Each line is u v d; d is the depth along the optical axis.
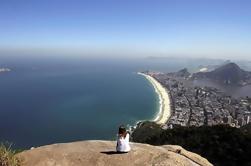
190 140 40.53
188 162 8.43
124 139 8.79
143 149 9.05
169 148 10.52
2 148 8.25
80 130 96.62
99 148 9.20
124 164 8.09
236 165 30.94
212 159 33.88
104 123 107.44
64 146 9.30
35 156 8.47
